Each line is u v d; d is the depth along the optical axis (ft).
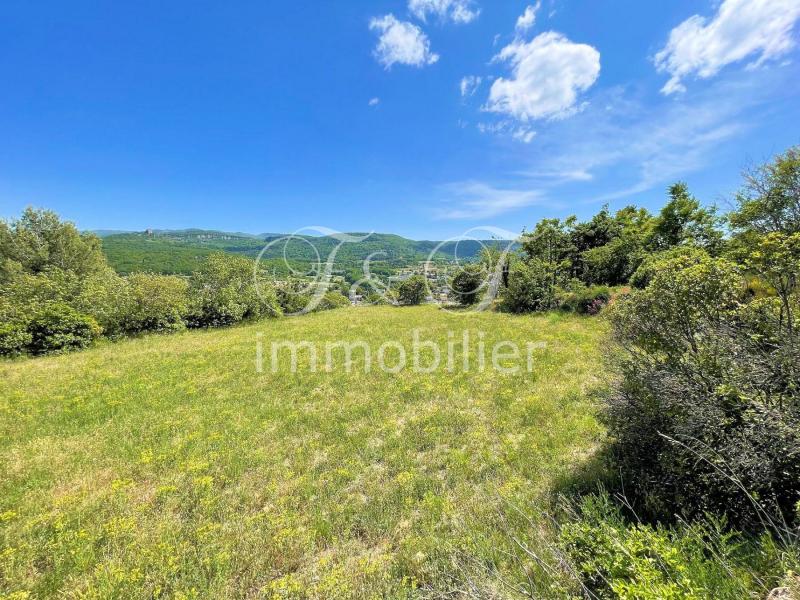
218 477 14.88
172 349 43.83
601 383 22.04
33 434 19.54
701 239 73.15
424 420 19.77
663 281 11.55
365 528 11.52
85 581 9.54
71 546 10.80
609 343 15.21
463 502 12.50
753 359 9.42
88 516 12.53
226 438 18.56
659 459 10.34
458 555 9.48
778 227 43.19
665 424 10.57
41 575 9.88
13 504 13.30
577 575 6.89
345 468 15.26
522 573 8.20
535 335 41.55
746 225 47.85
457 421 19.45
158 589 9.02
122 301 56.13
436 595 8.42
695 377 10.27
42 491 14.11
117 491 13.92
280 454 16.80
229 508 12.78
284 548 10.70
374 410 21.65
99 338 51.13
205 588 9.23
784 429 7.93
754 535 8.15
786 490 8.21
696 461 9.15
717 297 10.66
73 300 53.11
